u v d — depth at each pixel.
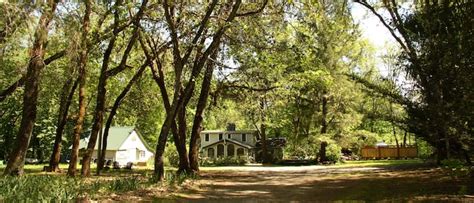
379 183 16.75
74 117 27.22
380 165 32.72
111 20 21.66
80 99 20.86
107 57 21.05
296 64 22.14
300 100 36.69
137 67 26.23
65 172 25.27
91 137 21.33
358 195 13.35
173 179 17.06
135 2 16.86
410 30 12.23
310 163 43.19
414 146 47.59
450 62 10.20
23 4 10.98
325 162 41.34
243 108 29.48
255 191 15.64
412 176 18.69
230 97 26.50
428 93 10.83
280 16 19.22
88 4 15.00
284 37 20.22
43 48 16.02
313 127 39.06
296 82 23.94
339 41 32.59
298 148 43.56
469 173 12.06
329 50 31.75
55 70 23.66
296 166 39.75
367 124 50.53
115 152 54.38
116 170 30.78
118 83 29.95
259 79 23.69
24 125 16.73
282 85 24.16
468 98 10.00
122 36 21.58
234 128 60.56
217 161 48.47
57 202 9.72
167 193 14.06
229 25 16.98
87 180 17.25
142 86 29.91
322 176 22.81
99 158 24.44
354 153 50.34
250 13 18.36
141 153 60.31
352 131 39.84
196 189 16.02
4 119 46.81
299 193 14.71
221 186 17.58
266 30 19.72
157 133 63.59
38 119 50.09
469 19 10.04
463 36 10.08
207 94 23.98
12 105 42.00
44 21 12.04
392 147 48.81
